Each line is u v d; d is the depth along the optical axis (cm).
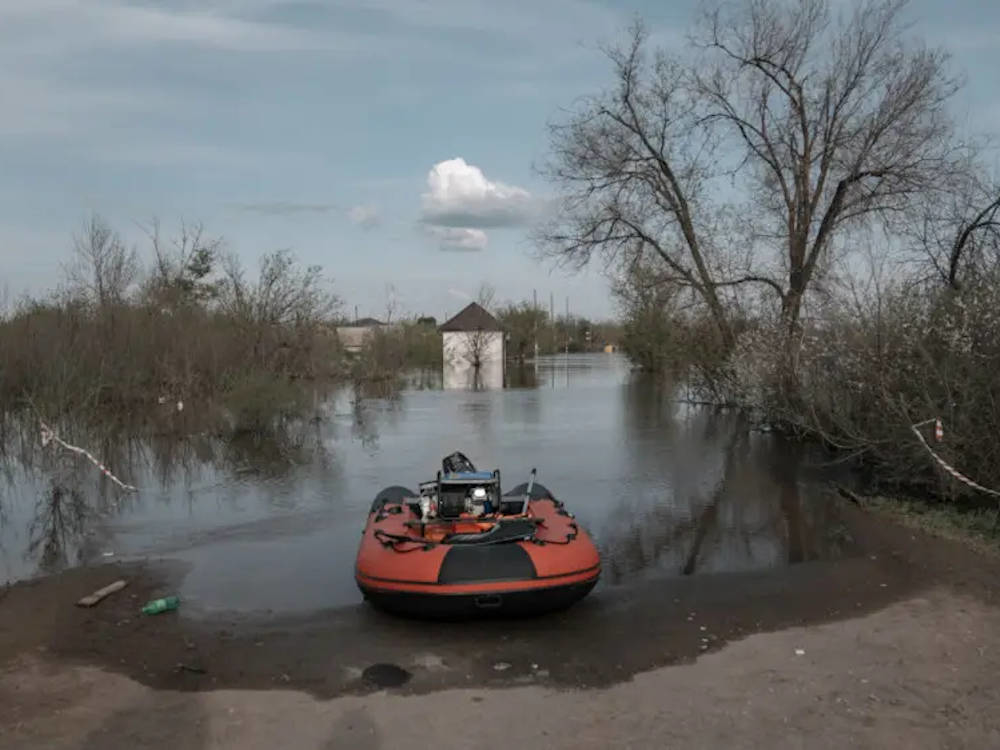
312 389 3262
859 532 984
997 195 1377
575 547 727
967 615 662
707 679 557
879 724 473
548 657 618
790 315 1867
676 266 2433
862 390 1252
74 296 2677
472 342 6044
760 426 2102
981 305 1055
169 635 680
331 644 654
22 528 1131
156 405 2569
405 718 503
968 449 1035
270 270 3478
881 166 2052
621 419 2448
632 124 2427
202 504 1275
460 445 1908
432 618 702
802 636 641
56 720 501
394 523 813
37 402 1991
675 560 921
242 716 507
